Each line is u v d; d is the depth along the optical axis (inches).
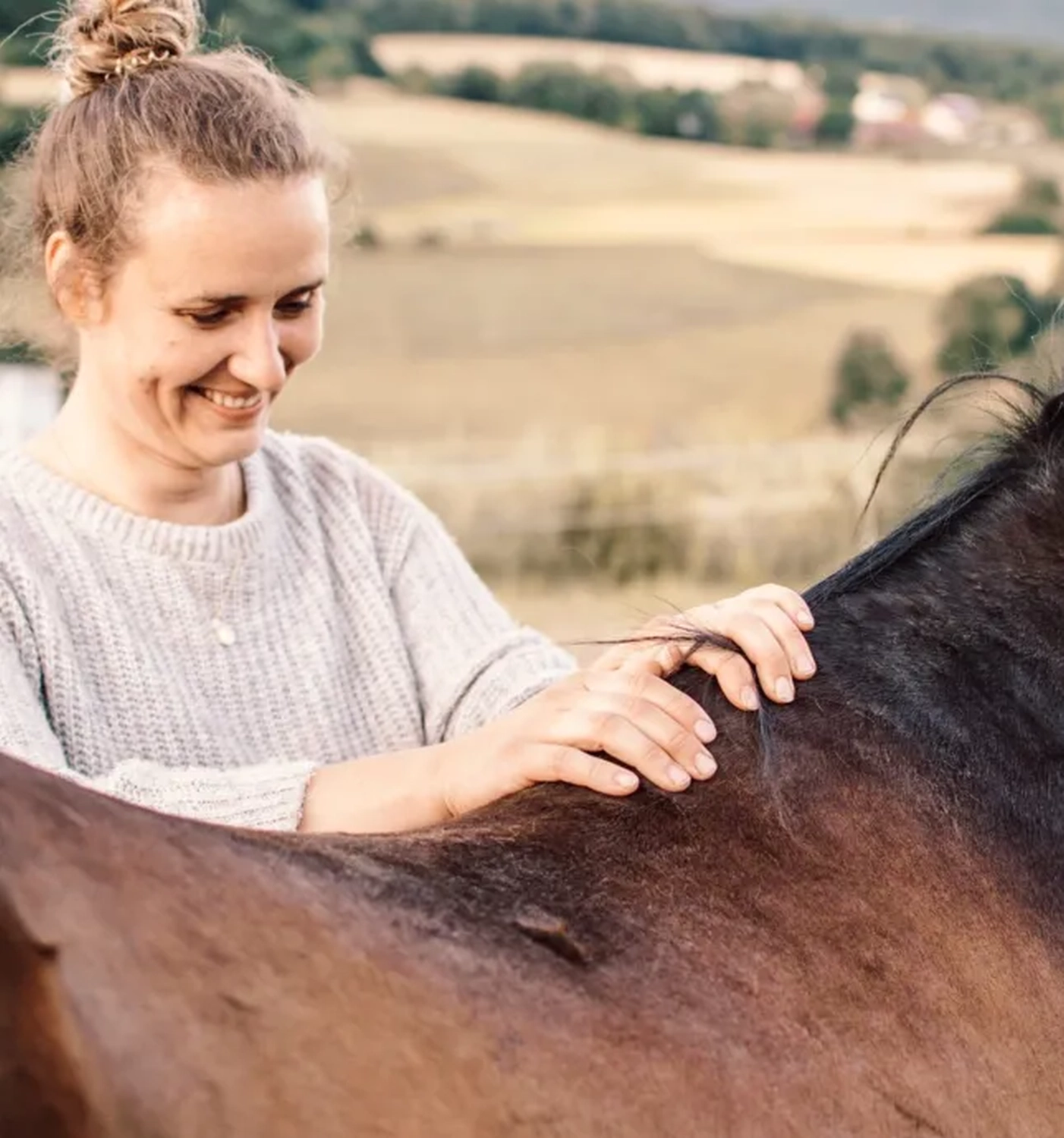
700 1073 49.6
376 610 78.7
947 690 65.1
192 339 68.9
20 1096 42.1
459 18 2450.8
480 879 52.3
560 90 2170.3
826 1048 52.9
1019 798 63.7
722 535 333.4
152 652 71.2
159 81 68.9
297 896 47.1
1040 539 69.1
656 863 55.8
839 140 2154.3
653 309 1318.9
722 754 60.6
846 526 332.8
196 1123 42.8
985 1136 55.3
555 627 288.2
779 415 934.4
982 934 59.3
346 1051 45.0
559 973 49.7
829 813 59.7
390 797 66.0
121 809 46.3
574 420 956.0
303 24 2082.9
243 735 72.8
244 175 67.9
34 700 66.6
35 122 75.7
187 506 74.2
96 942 43.5
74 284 70.4
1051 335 76.7
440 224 1608.0
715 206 1765.5
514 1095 46.4
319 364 1109.1
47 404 267.0
